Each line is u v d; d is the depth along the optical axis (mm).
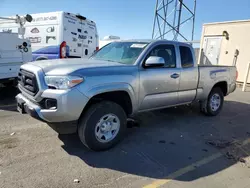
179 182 2898
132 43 4500
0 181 2684
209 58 14031
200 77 5156
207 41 14070
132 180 2887
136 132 4473
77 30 8852
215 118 5762
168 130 4691
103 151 3600
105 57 4465
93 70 3320
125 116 3797
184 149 3855
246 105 7430
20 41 6090
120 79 3562
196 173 3129
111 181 2834
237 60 12406
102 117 3463
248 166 3404
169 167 3252
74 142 3840
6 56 5766
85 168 3086
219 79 5691
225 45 13023
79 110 3148
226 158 3621
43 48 8531
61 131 3277
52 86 3074
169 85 4445
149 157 3504
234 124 5367
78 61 3873
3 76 5750
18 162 3119
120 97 3822
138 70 3873
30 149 3512
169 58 4508
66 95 3002
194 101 5289
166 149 3809
